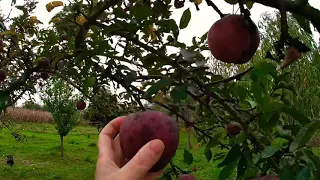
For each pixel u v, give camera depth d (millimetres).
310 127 348
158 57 583
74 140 6648
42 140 6219
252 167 485
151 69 704
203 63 571
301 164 400
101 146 374
